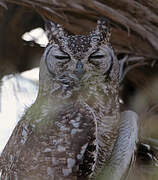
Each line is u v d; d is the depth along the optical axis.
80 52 11.59
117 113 11.88
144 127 13.12
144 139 12.85
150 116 13.20
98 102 11.78
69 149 11.19
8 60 13.88
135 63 13.30
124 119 11.79
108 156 11.63
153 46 13.02
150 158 12.55
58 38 11.73
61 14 12.79
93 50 11.64
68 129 11.27
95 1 12.67
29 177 11.17
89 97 11.77
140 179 12.51
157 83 13.30
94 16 12.80
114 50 12.84
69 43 11.66
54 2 12.67
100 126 11.65
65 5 12.70
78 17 12.89
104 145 11.61
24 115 11.84
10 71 13.88
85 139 11.22
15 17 13.58
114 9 12.74
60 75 11.72
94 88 11.78
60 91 11.76
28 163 11.23
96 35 11.74
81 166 11.17
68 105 11.69
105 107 11.80
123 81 13.66
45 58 11.85
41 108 11.70
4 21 13.62
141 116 13.16
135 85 13.62
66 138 11.23
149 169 12.54
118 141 11.69
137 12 12.74
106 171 11.62
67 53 11.62
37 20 13.77
